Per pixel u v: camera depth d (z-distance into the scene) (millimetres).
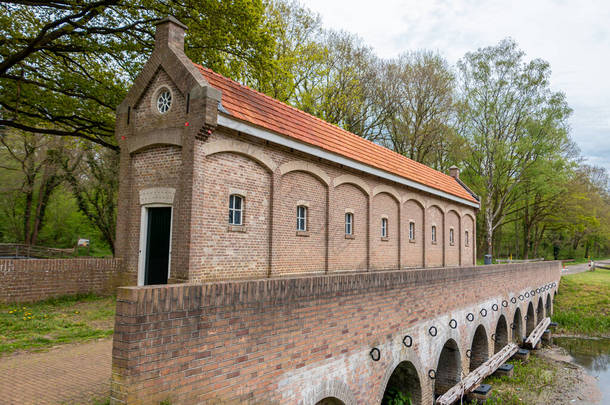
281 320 6988
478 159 39125
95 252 38125
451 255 25406
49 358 7410
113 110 18016
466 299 15078
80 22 14477
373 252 17641
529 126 36281
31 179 28375
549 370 20406
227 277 10844
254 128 11469
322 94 33000
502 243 73750
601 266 53469
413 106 37406
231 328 6066
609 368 21297
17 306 10805
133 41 16547
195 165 10102
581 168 55062
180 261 9984
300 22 32344
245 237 11500
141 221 11570
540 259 50969
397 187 19562
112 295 12367
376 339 9555
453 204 25734
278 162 12664
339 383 8305
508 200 44500
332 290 8242
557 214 49469
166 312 5145
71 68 16891
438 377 14977
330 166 15086
